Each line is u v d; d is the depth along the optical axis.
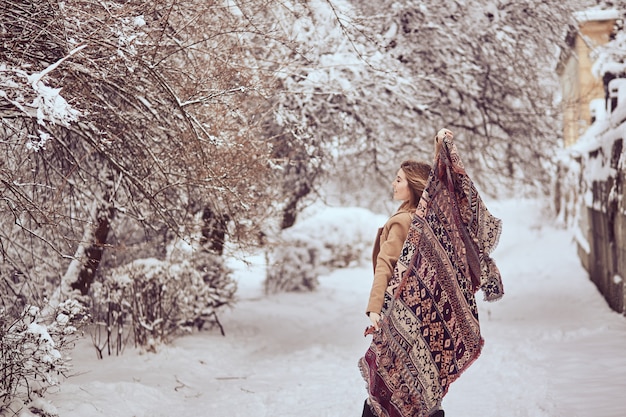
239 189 7.82
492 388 7.01
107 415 6.16
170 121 6.80
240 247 8.23
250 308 13.23
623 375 6.96
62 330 6.16
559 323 10.69
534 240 20.89
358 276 18.66
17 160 7.00
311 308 13.75
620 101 10.96
